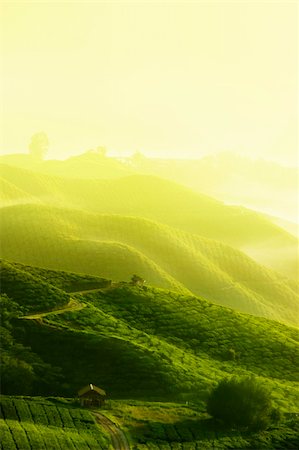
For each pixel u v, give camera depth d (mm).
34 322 154000
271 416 126250
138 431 111438
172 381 135500
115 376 136625
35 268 196750
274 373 157250
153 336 161875
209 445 108625
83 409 118125
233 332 172250
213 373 146250
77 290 184750
